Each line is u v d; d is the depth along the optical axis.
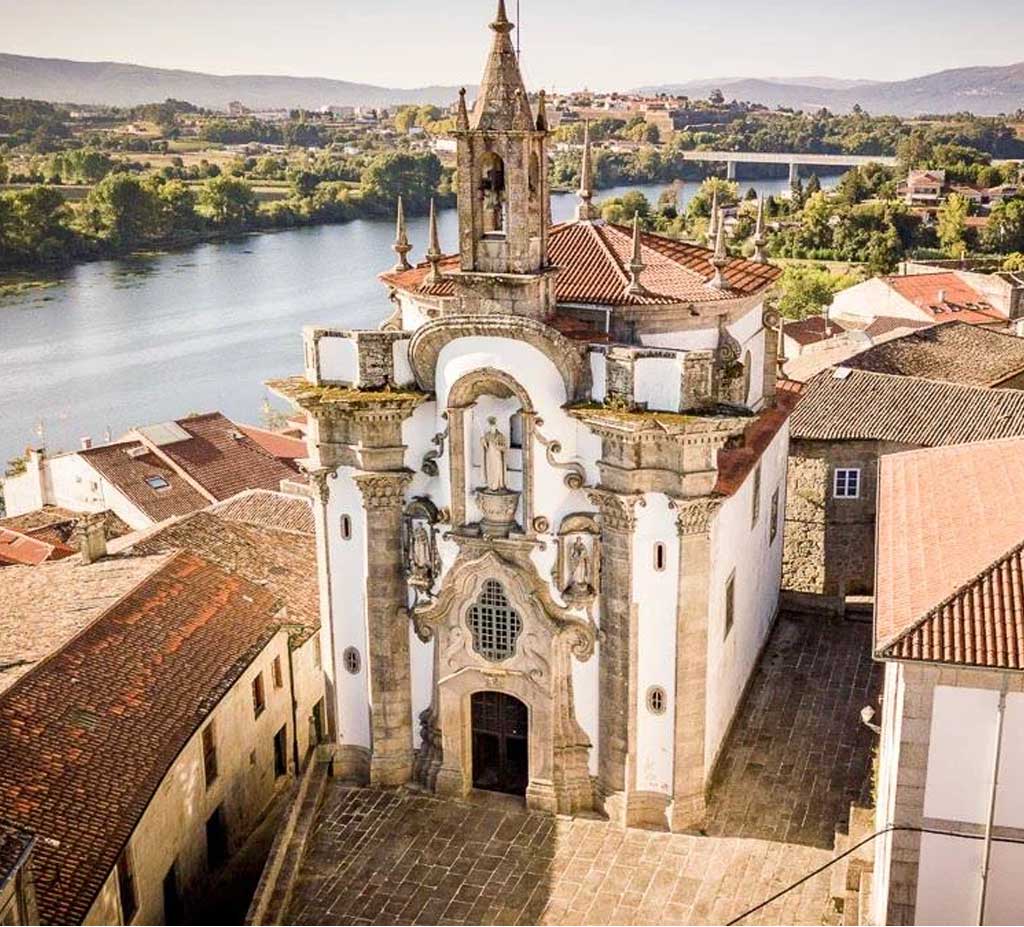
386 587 41.09
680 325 40.97
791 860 37.81
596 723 40.19
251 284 173.62
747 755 43.22
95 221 191.62
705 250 46.41
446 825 40.47
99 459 77.69
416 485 40.50
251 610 46.78
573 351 37.19
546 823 40.25
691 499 36.81
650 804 39.78
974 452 42.31
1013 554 31.14
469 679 40.81
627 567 37.97
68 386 126.75
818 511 60.41
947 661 28.84
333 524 41.50
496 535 39.22
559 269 39.38
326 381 40.88
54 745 35.47
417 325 43.62
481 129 36.56
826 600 53.66
